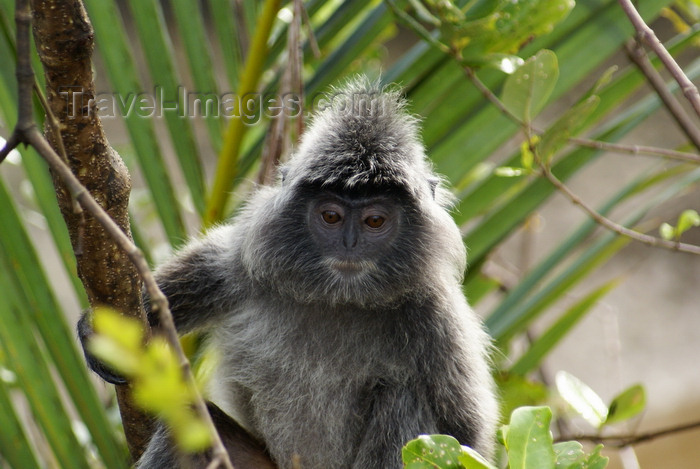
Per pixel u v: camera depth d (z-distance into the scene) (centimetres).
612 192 2241
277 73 884
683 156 805
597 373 2011
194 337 844
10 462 736
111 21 800
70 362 750
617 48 855
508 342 884
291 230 729
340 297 727
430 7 861
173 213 824
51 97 498
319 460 775
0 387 735
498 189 877
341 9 897
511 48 752
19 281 739
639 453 1909
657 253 2220
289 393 768
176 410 332
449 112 862
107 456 757
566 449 529
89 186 525
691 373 2044
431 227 743
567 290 870
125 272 550
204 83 841
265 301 773
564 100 2292
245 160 883
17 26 391
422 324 747
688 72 908
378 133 715
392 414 735
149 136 815
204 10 2094
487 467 500
